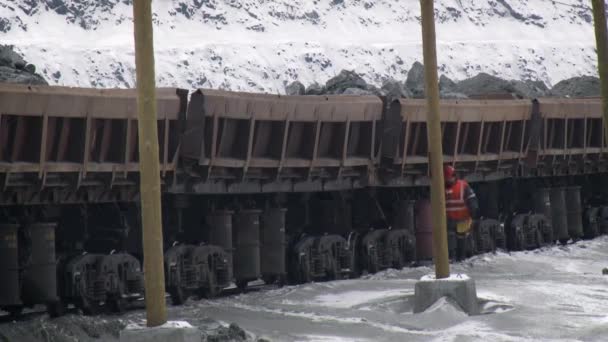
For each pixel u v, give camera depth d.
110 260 75.88
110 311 77.75
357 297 83.50
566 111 132.25
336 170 98.81
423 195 112.19
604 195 148.88
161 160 81.31
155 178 53.94
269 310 76.31
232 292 90.12
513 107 122.31
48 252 72.44
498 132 121.06
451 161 112.81
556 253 124.19
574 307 76.19
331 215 101.69
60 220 78.38
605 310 74.88
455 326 69.25
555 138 133.50
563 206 136.12
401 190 110.56
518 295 81.88
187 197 87.50
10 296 70.00
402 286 88.75
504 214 130.12
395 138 102.94
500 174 125.12
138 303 83.06
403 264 107.31
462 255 114.88
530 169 129.38
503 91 141.62
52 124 73.06
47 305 74.56
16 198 72.44
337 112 96.81
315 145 95.12
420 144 108.06
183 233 88.12
